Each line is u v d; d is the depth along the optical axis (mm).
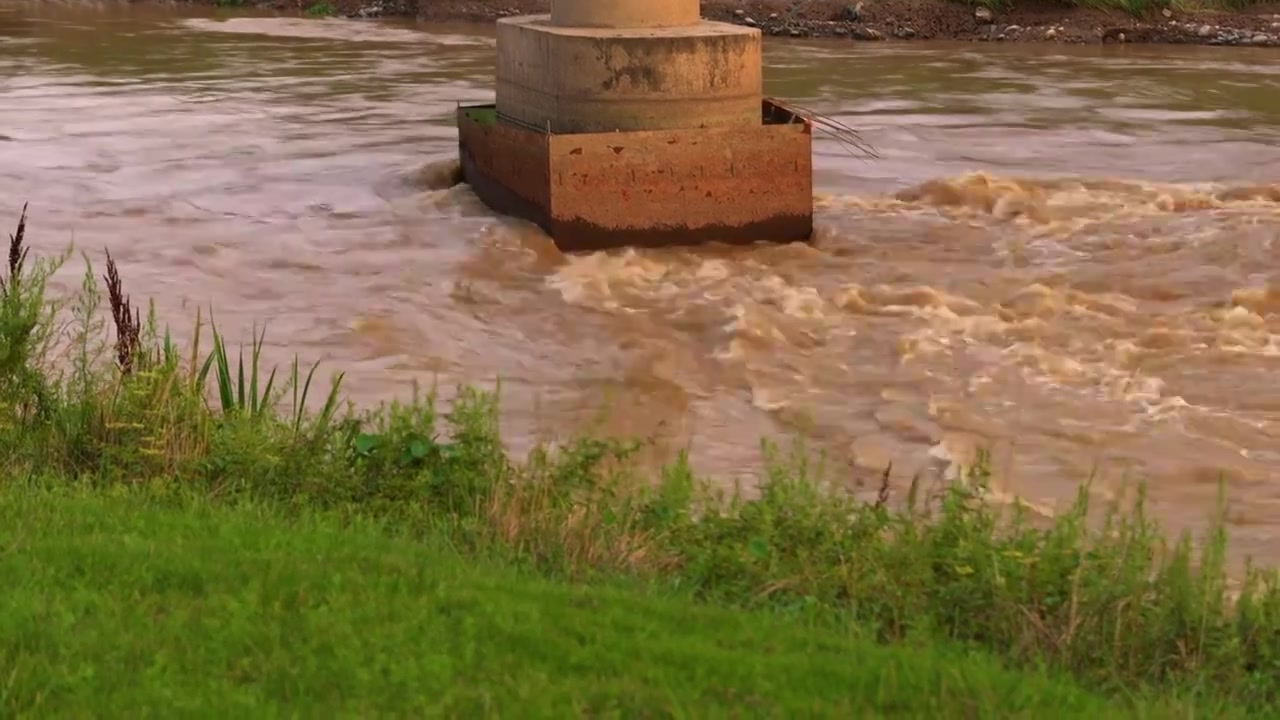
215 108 25719
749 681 6031
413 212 18203
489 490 8961
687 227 16734
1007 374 12859
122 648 6082
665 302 14938
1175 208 18781
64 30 37344
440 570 7230
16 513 7777
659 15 16953
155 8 43156
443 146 22344
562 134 16469
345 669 5980
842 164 21562
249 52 33344
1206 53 33438
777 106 17781
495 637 6359
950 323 14258
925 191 19266
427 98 26953
